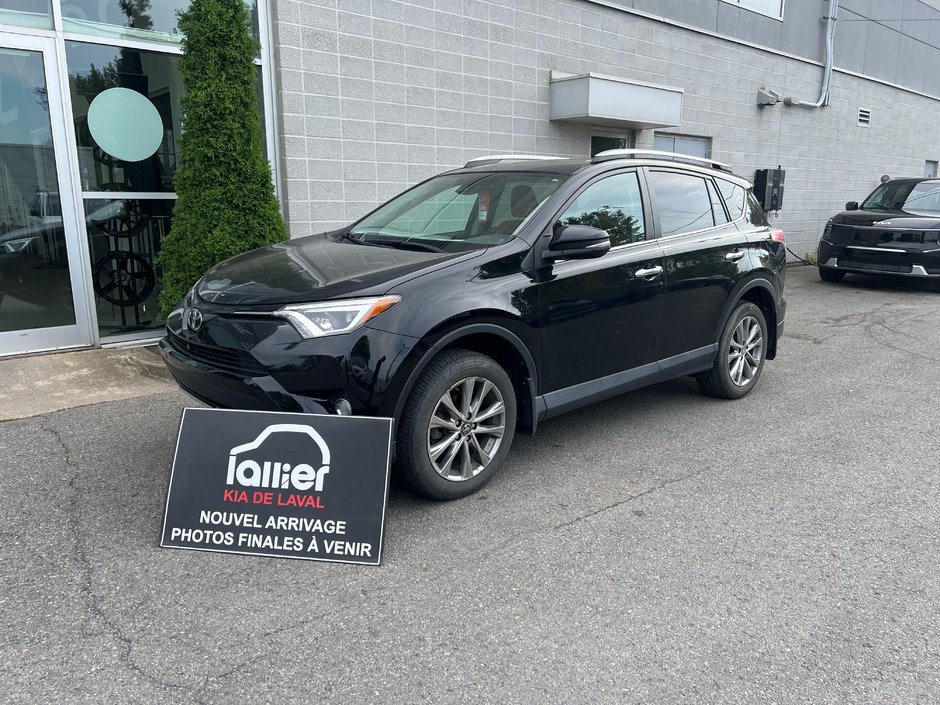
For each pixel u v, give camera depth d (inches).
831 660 95.3
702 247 185.3
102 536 123.9
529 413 149.6
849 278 486.6
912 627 102.9
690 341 187.0
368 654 94.6
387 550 121.3
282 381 121.7
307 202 277.6
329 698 86.4
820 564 119.9
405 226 169.6
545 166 171.8
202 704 84.8
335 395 122.9
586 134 382.0
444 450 136.6
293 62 265.3
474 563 117.8
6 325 227.1
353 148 287.0
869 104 622.8
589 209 161.0
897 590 112.4
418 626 100.8
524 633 99.8
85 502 136.5
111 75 237.5
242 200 228.1
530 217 152.7
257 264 150.5
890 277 480.7
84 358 229.3
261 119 266.4
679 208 185.9
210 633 98.2
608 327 161.5
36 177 226.7
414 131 305.7
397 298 126.5
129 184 247.0
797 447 173.0
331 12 271.9
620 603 107.4
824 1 538.9
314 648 95.5
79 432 172.6
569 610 105.4
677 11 422.0
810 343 288.8
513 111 343.9
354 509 118.4
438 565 117.0
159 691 86.7
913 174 719.1
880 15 608.4
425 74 305.4
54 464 153.8
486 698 87.0
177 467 122.2
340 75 278.5
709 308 189.6
